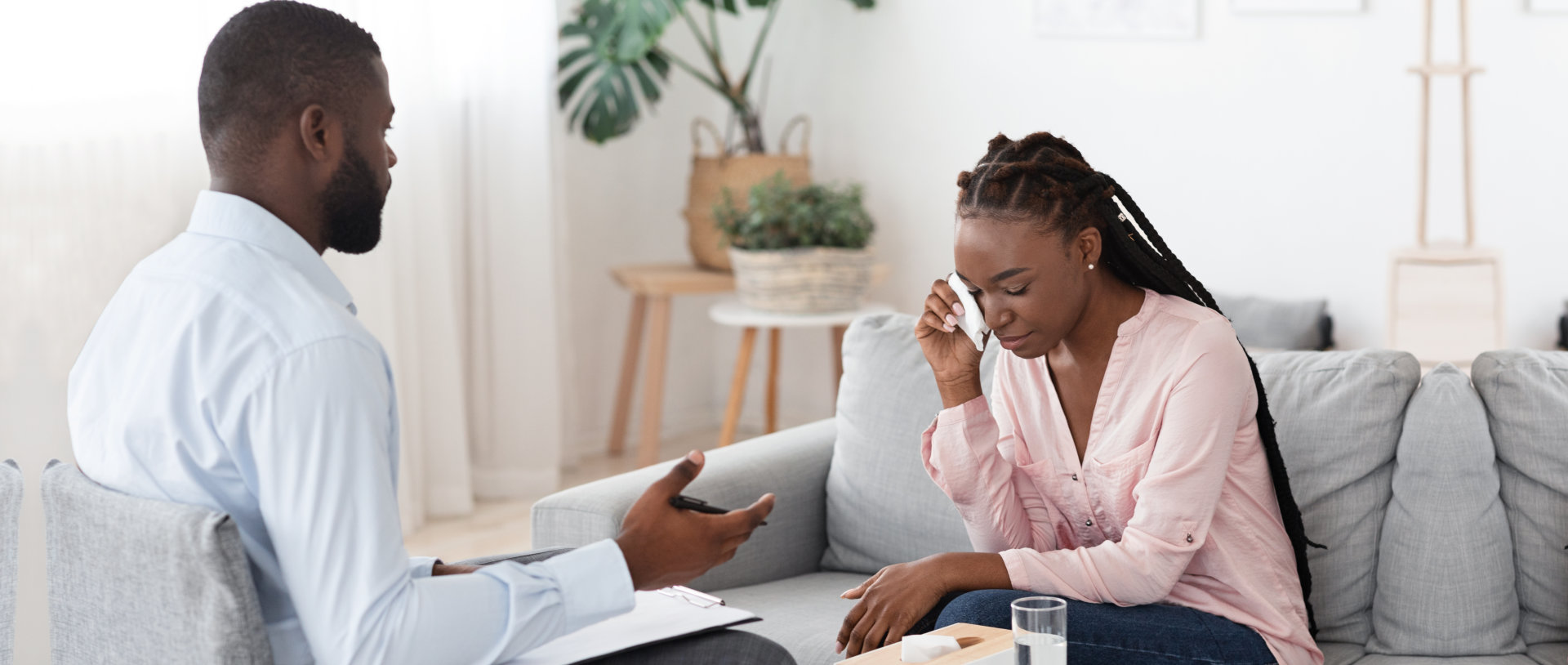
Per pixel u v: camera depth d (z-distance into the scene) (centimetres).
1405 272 348
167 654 112
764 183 392
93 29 265
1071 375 155
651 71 444
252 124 119
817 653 170
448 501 362
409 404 345
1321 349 374
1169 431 144
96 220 266
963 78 422
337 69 120
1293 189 385
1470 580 162
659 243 458
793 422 469
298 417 110
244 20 119
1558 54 359
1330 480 172
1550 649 164
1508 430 166
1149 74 398
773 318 376
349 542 111
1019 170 141
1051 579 148
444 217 352
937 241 432
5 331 250
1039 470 160
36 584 255
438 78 353
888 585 148
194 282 116
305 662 120
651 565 126
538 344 379
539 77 370
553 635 121
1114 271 152
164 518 108
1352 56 373
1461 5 342
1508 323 372
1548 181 364
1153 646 142
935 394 203
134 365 117
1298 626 150
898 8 429
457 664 115
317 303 115
